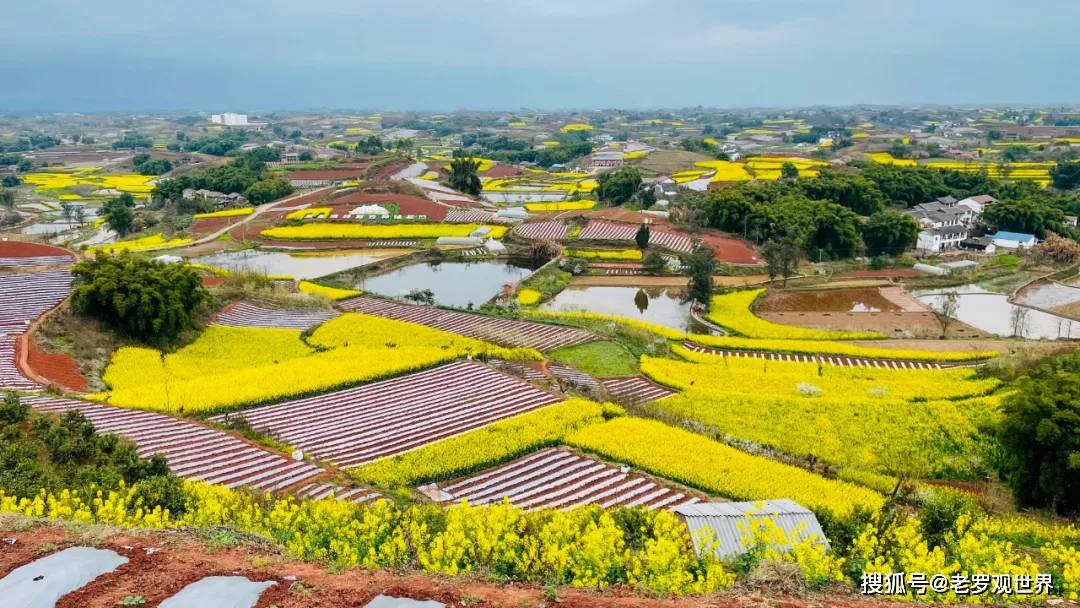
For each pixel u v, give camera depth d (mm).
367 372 48438
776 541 19625
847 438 43375
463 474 35844
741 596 15609
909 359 60906
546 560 17547
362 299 76375
